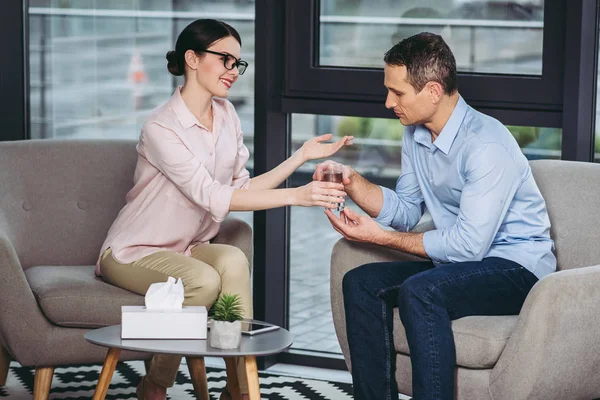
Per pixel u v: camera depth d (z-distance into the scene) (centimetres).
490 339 319
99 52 482
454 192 361
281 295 464
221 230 404
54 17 487
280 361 468
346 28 438
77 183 421
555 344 309
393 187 444
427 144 366
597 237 362
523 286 346
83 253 418
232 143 396
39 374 370
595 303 315
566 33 395
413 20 427
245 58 457
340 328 368
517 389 312
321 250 460
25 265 410
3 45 484
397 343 346
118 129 485
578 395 327
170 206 386
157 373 379
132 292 375
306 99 446
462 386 326
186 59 384
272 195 364
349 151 450
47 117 493
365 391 350
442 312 328
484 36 416
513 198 358
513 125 415
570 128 400
